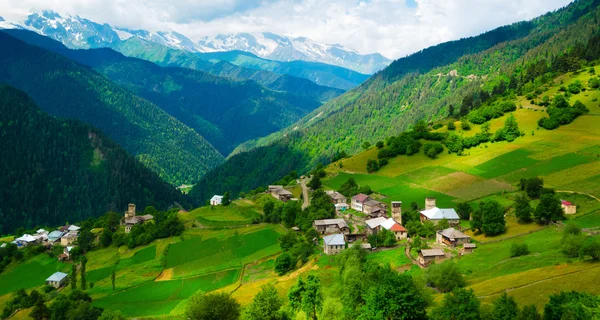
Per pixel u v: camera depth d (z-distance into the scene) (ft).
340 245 558.97
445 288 368.07
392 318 285.64
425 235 569.64
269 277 547.90
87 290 616.39
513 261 404.77
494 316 259.39
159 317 470.39
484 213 534.37
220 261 643.86
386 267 380.99
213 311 329.93
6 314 557.74
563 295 261.44
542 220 523.29
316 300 337.72
